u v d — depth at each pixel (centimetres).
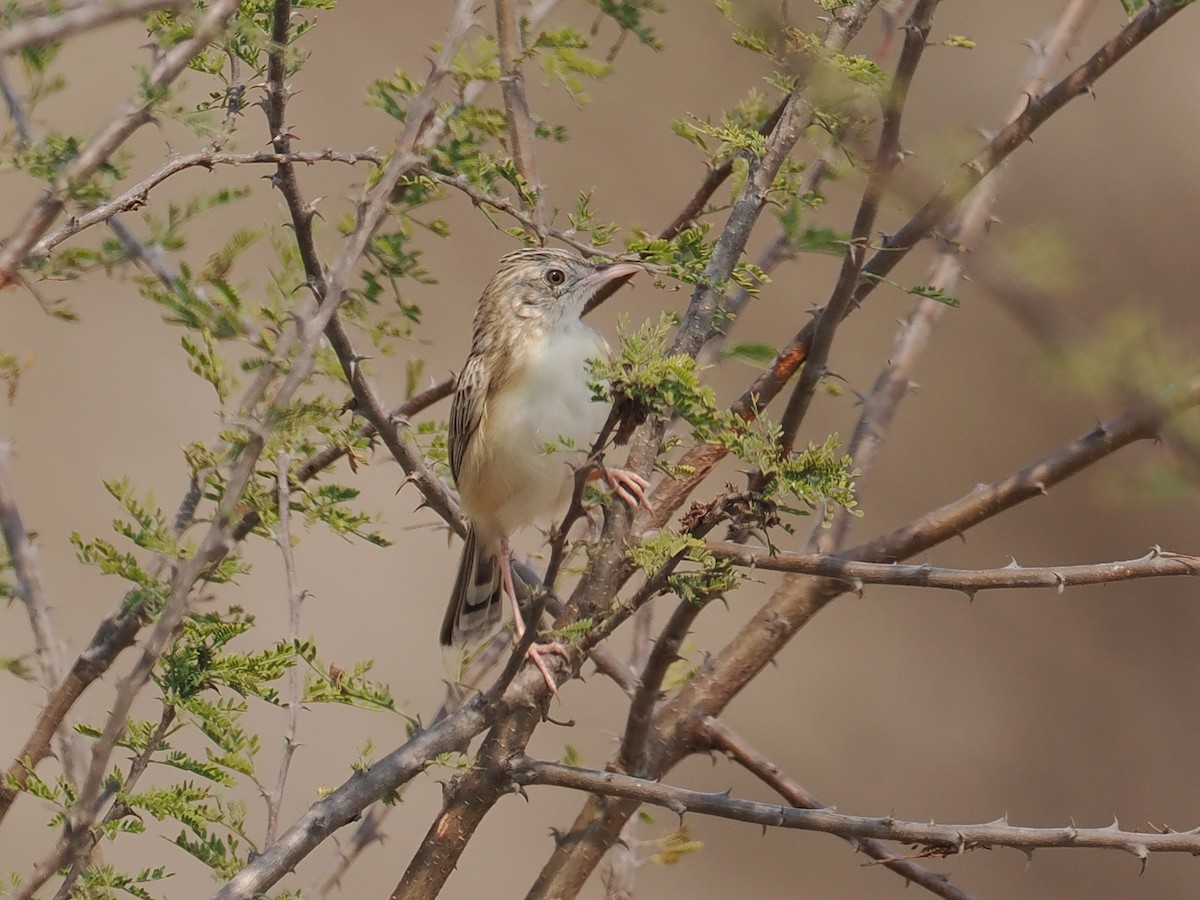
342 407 751
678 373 573
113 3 453
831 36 665
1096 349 411
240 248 748
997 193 907
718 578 641
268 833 657
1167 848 670
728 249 727
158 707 1302
